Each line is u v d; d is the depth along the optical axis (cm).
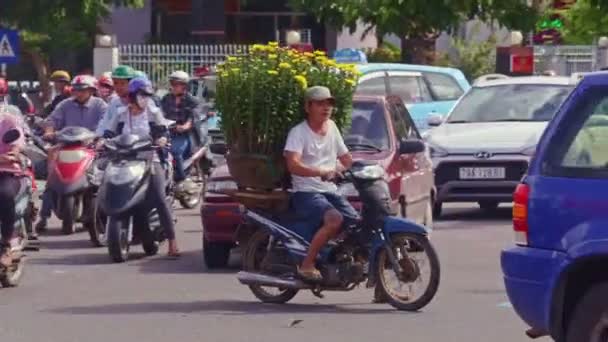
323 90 1702
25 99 3888
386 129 2184
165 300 1795
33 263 2162
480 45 5897
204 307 1738
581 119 1248
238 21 6400
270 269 1747
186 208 3038
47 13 5372
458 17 4953
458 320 1634
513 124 2862
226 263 2102
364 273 1702
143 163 2177
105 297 1822
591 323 1233
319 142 1712
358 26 6119
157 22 6397
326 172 1706
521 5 5128
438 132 2850
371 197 1686
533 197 1254
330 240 1708
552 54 5103
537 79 3028
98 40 5150
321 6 5434
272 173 1733
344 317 1656
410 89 3466
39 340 1523
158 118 2231
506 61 4844
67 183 2477
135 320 1642
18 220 1875
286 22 6381
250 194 1744
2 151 1808
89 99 2581
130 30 6375
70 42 5566
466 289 1875
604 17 5062
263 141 1742
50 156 2517
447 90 3553
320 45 6406
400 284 1706
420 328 1582
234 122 1755
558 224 1237
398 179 2142
